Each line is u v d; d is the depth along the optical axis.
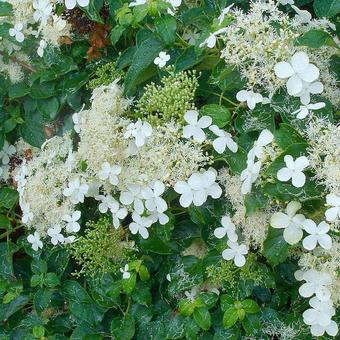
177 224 0.58
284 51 0.47
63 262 0.63
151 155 0.51
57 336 0.63
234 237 0.52
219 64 0.51
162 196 0.54
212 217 0.55
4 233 0.68
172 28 0.52
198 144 0.50
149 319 0.59
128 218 0.61
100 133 0.53
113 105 0.54
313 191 0.46
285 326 0.54
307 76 0.46
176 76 0.51
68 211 0.59
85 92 0.65
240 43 0.48
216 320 0.57
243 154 0.50
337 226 0.46
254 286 0.56
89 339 0.61
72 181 0.57
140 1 0.53
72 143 0.63
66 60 0.65
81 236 0.59
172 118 0.51
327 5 0.51
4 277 0.67
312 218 0.49
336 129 0.45
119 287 0.58
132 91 0.57
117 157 0.53
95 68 0.64
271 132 0.50
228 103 0.54
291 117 0.49
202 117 0.49
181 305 0.55
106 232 0.58
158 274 0.60
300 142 0.46
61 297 0.65
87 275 0.62
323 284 0.48
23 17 0.65
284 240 0.49
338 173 0.44
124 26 0.54
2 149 0.72
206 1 0.55
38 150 0.71
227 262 0.54
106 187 0.55
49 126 0.69
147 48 0.54
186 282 0.57
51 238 0.63
